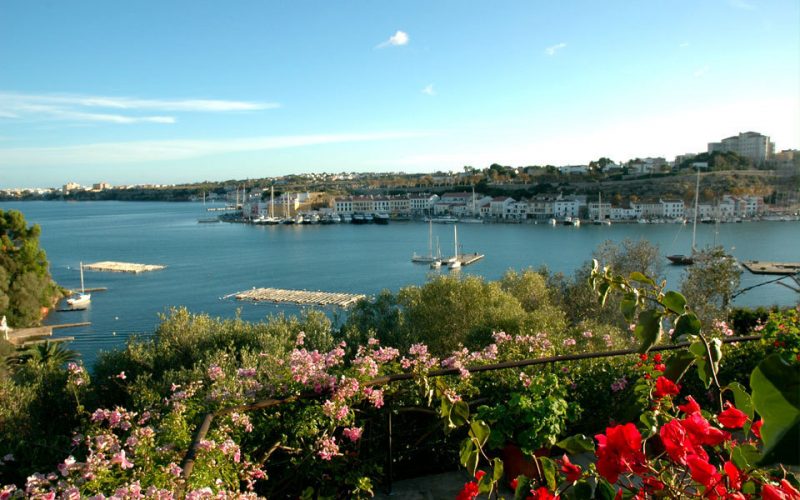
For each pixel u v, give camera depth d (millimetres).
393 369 4695
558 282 27859
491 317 16672
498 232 119312
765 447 1097
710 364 2283
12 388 10031
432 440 4500
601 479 1859
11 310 43469
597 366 5062
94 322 45625
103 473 2861
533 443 3941
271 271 71938
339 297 54688
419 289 21344
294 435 3881
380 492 4281
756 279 53531
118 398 10883
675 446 1786
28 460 4160
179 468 2881
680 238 94688
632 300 2404
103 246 102062
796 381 1095
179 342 14312
